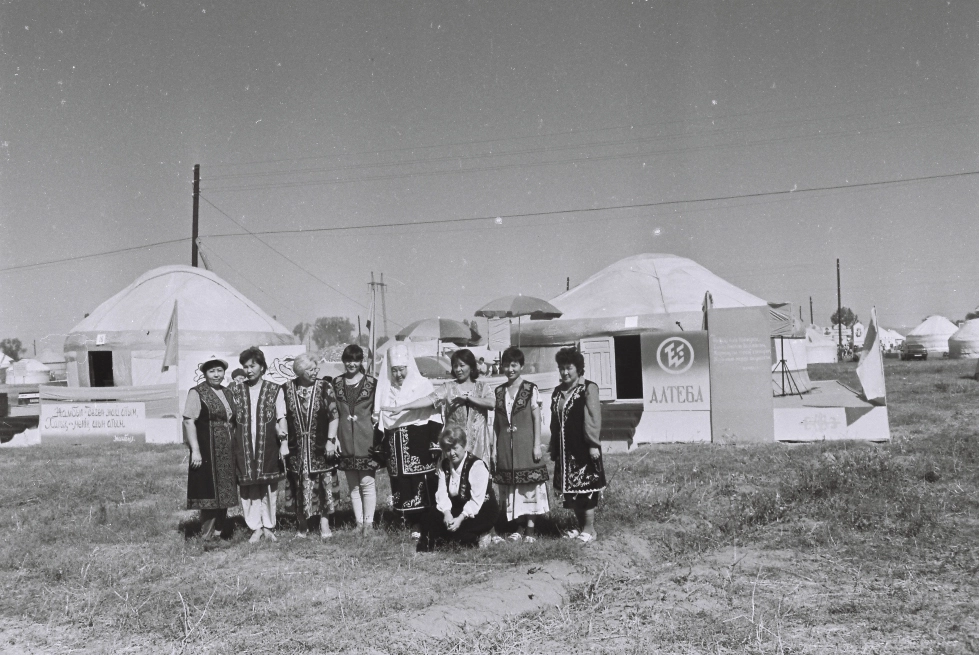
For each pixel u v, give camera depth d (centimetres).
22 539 751
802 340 2339
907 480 900
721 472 1020
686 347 1371
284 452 739
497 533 712
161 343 2284
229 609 528
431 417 704
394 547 684
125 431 1675
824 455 1123
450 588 562
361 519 753
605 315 1912
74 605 549
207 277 2536
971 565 582
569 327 1920
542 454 698
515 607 515
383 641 455
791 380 2066
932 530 678
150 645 474
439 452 693
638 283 2011
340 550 685
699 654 431
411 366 721
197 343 2295
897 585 541
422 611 506
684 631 462
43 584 603
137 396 1689
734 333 1352
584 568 603
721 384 1354
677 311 1888
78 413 1678
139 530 783
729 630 462
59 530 788
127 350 2283
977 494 821
